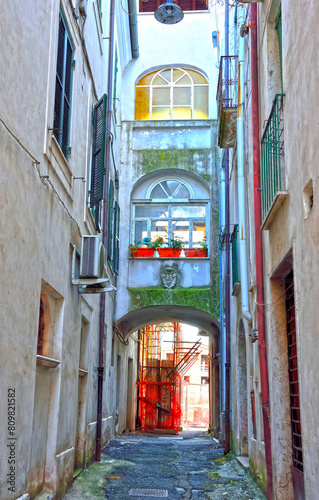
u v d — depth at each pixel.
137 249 15.34
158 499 7.28
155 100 17.20
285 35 5.28
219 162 15.58
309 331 4.32
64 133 7.06
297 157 4.75
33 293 5.32
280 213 5.69
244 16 8.95
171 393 25.61
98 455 10.32
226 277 12.77
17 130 4.75
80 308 8.30
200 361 40.06
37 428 6.06
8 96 4.49
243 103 8.86
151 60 17.33
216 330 17.62
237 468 9.74
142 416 25.12
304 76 4.40
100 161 8.61
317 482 4.05
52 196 6.20
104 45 11.59
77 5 7.96
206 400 39.47
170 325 32.25
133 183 15.90
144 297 15.06
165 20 13.50
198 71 17.34
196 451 13.14
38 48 5.50
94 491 7.51
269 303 6.59
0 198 4.25
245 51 8.93
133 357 22.19
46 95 5.85
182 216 15.91
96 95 10.05
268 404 6.59
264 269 6.90
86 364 9.42
